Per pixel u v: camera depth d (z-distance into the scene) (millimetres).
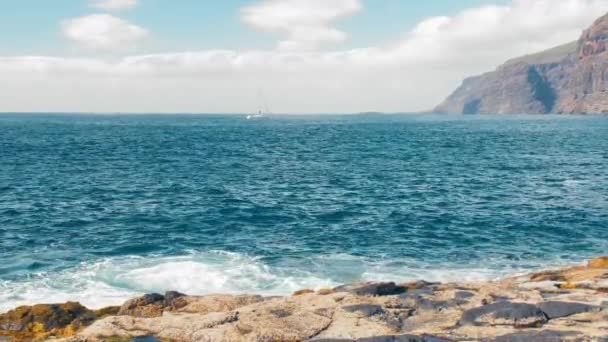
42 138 122688
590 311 14445
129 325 14891
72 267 24297
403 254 27156
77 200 43125
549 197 43938
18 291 20719
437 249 28203
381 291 16953
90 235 31312
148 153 88125
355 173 61719
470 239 30328
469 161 74562
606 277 18016
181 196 45500
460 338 13211
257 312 15312
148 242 29578
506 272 24031
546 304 14750
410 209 39469
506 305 14539
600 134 142625
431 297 15914
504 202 41875
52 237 30844
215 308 16469
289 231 32594
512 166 67438
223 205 41344
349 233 31953
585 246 28672
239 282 22078
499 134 147875
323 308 15453
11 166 65312
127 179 55969
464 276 23391
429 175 59406
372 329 14062
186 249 28000
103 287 21328
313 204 41938
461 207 40031
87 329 14664
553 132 155500
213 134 155250
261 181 55188
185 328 14594
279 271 23719
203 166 69312
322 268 24344
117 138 128750
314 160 77750
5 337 14977
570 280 18328
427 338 13273
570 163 70000
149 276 22719
